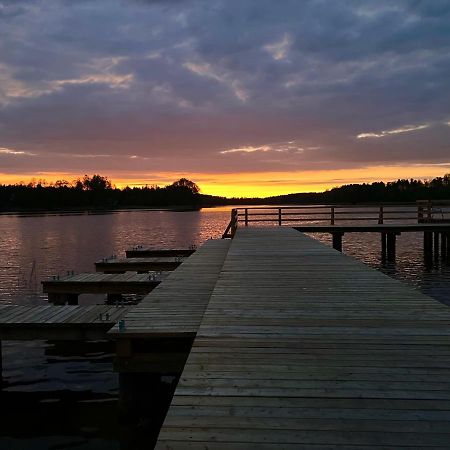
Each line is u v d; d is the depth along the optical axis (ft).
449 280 51.34
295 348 13.29
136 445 16.28
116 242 105.70
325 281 23.50
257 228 64.59
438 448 8.02
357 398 9.98
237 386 10.62
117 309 23.94
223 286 22.36
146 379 18.03
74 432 17.28
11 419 18.40
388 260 68.13
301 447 8.09
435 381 10.85
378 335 14.44
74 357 25.91
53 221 221.25
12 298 42.68
